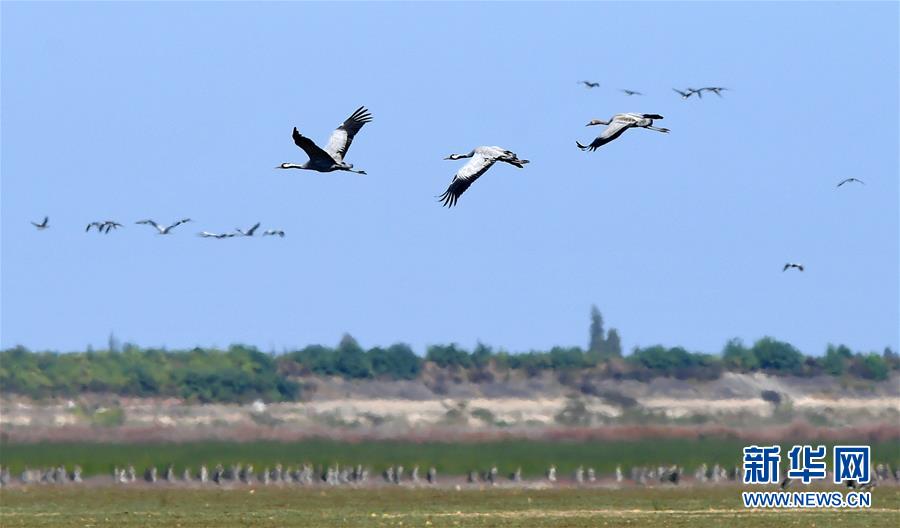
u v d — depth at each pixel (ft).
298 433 413.59
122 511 291.99
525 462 391.45
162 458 393.09
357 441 410.93
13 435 403.75
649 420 419.95
